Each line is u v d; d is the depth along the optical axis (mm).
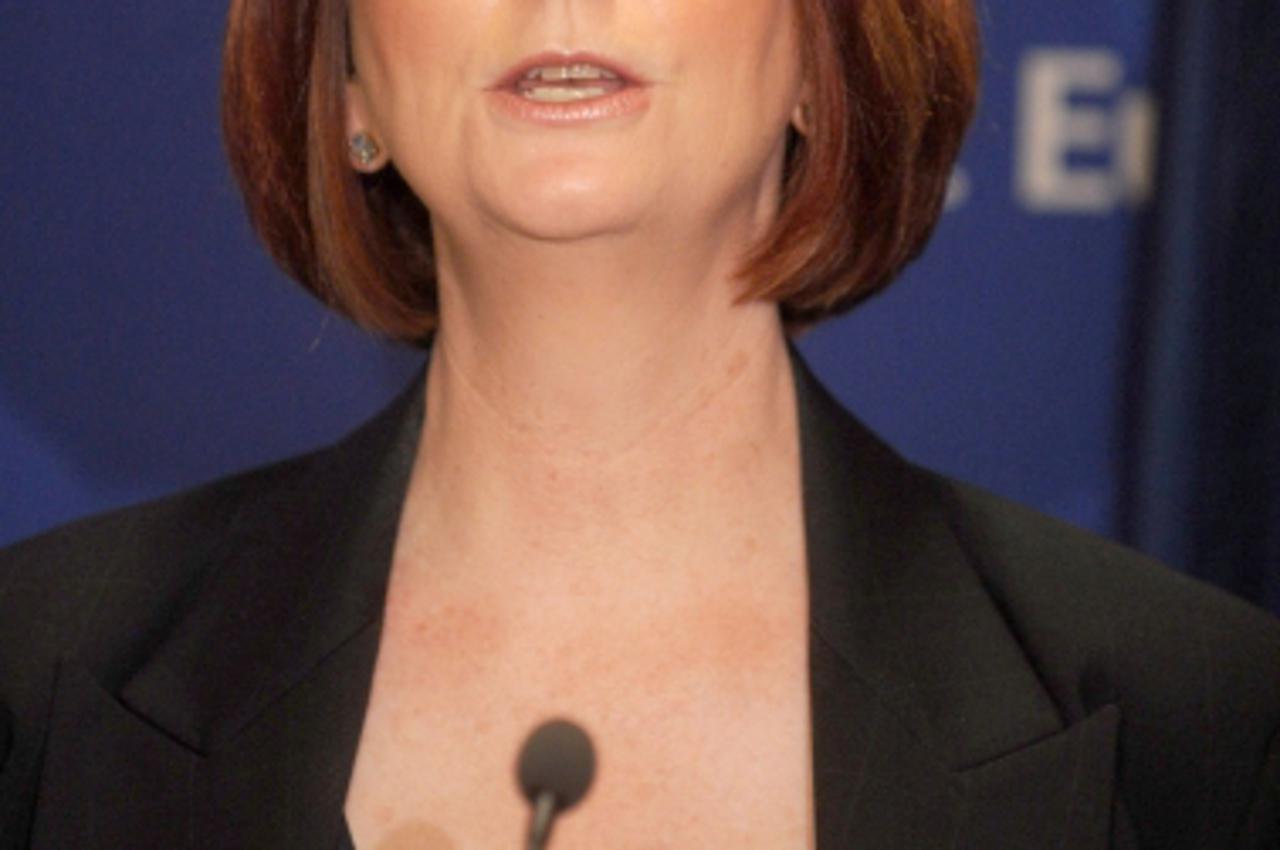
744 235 5895
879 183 6133
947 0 6133
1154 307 9633
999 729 5562
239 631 5922
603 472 5773
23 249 9859
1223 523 9539
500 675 5719
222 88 6410
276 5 6277
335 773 5582
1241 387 9492
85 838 5621
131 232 9891
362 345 9961
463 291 5836
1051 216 9891
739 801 5512
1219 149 9422
